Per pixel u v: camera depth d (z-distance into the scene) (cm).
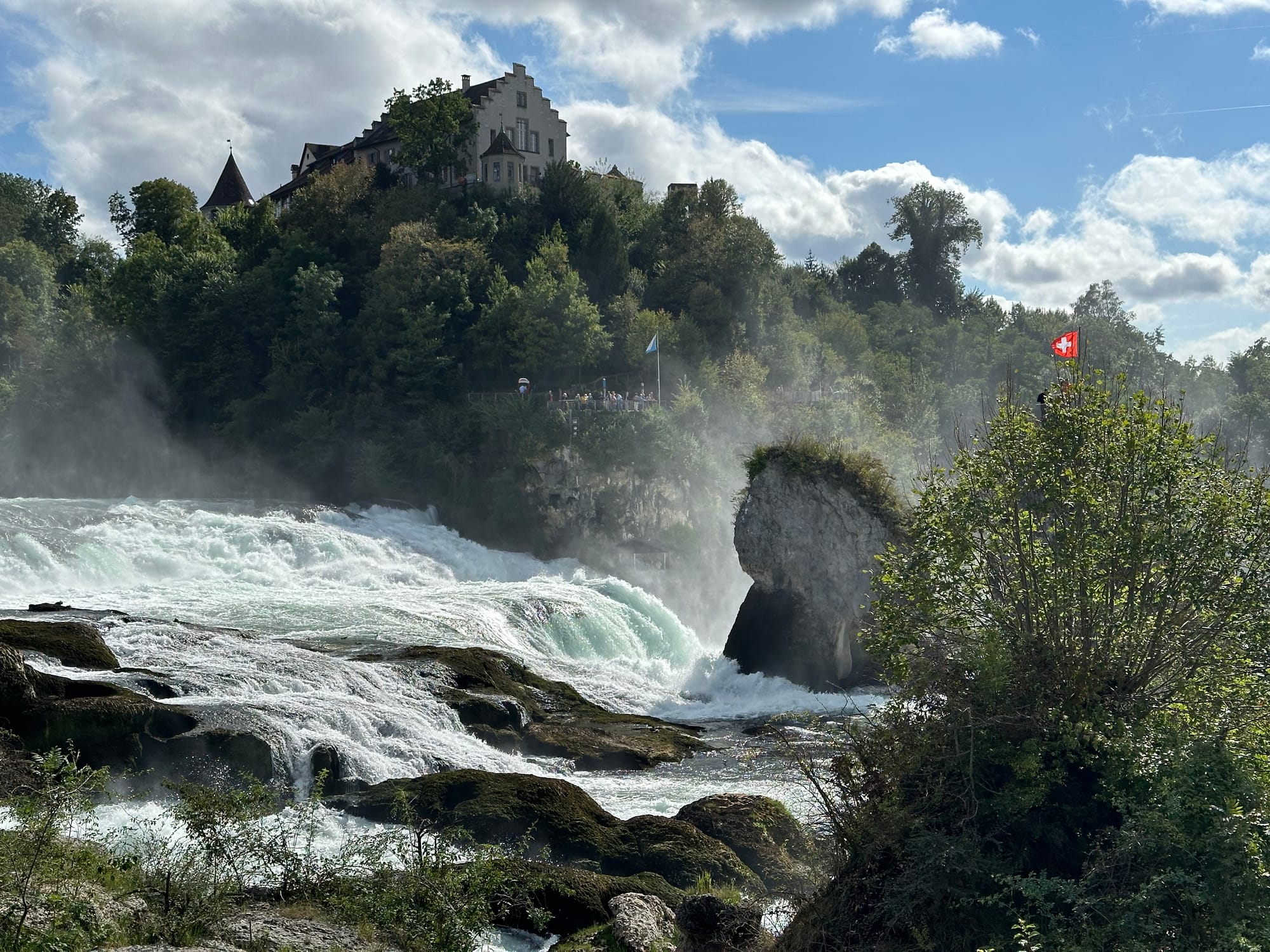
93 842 1753
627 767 3272
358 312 10219
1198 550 1659
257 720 2683
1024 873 1496
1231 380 17288
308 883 1661
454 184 13025
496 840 2247
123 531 5578
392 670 3522
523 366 9481
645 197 14775
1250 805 1429
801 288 15800
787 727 3797
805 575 4759
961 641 1722
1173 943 1332
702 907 1550
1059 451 1764
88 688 2634
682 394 8988
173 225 14050
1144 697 1656
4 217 15688
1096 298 19600
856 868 1534
